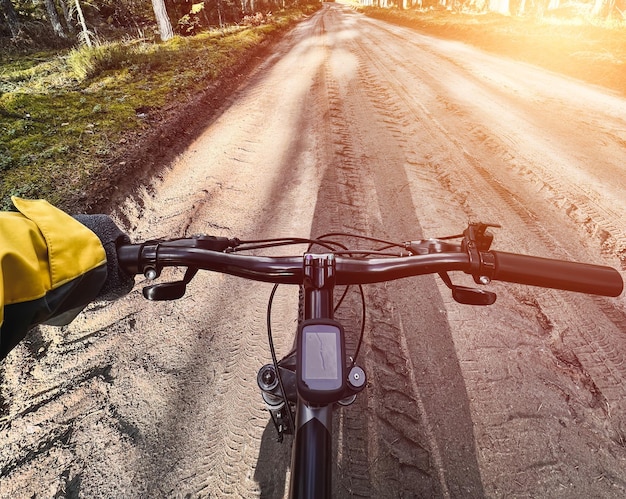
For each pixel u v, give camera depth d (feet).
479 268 3.37
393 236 12.31
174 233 12.73
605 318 9.06
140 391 7.74
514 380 7.78
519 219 12.80
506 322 9.07
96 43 39.17
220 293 10.23
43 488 6.21
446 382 7.79
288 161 17.60
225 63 34.55
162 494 6.23
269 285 10.49
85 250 2.98
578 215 12.87
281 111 24.36
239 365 8.32
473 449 6.70
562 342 8.54
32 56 42.27
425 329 8.96
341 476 6.39
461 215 13.16
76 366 8.24
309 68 36.58
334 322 3.05
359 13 142.72
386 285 10.23
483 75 31.63
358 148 18.66
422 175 15.89
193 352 8.62
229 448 6.81
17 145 16.55
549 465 6.45
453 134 19.83
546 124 20.81
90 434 6.96
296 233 12.61
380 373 7.98
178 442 6.91
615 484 6.19
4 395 7.62
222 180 16.02
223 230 12.89
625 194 13.94
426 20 79.77
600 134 19.35
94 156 16.14
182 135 19.86
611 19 60.75
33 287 2.61
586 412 7.17
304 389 2.72
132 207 13.89
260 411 7.38
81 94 23.67
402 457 6.61
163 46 39.58
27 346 8.67
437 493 6.18
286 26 81.92
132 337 8.96
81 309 3.08
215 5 71.10
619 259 10.85
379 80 30.96
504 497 6.09
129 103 22.52
